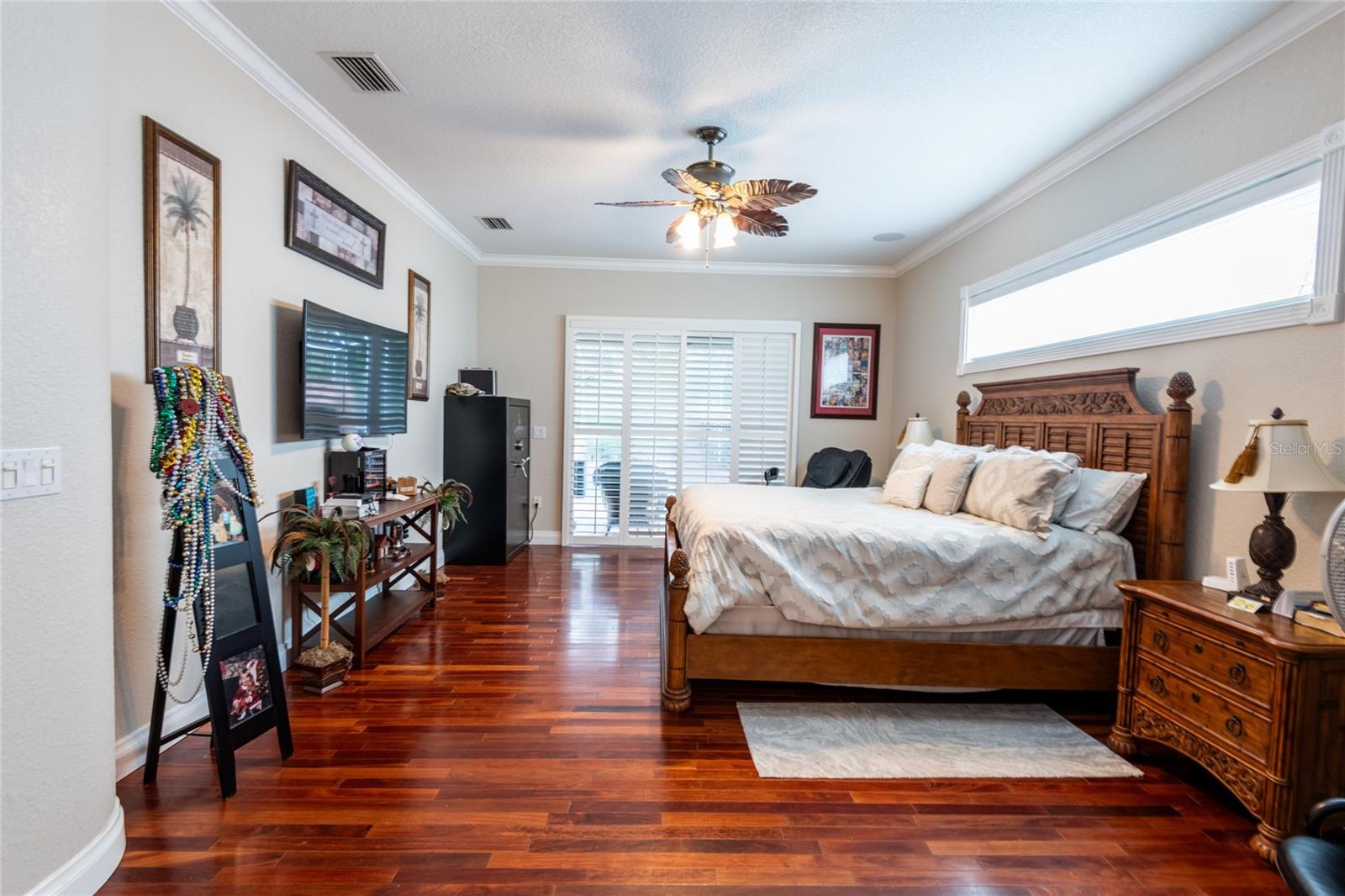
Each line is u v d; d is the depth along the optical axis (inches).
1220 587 85.0
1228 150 93.1
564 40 92.1
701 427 229.1
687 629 99.6
